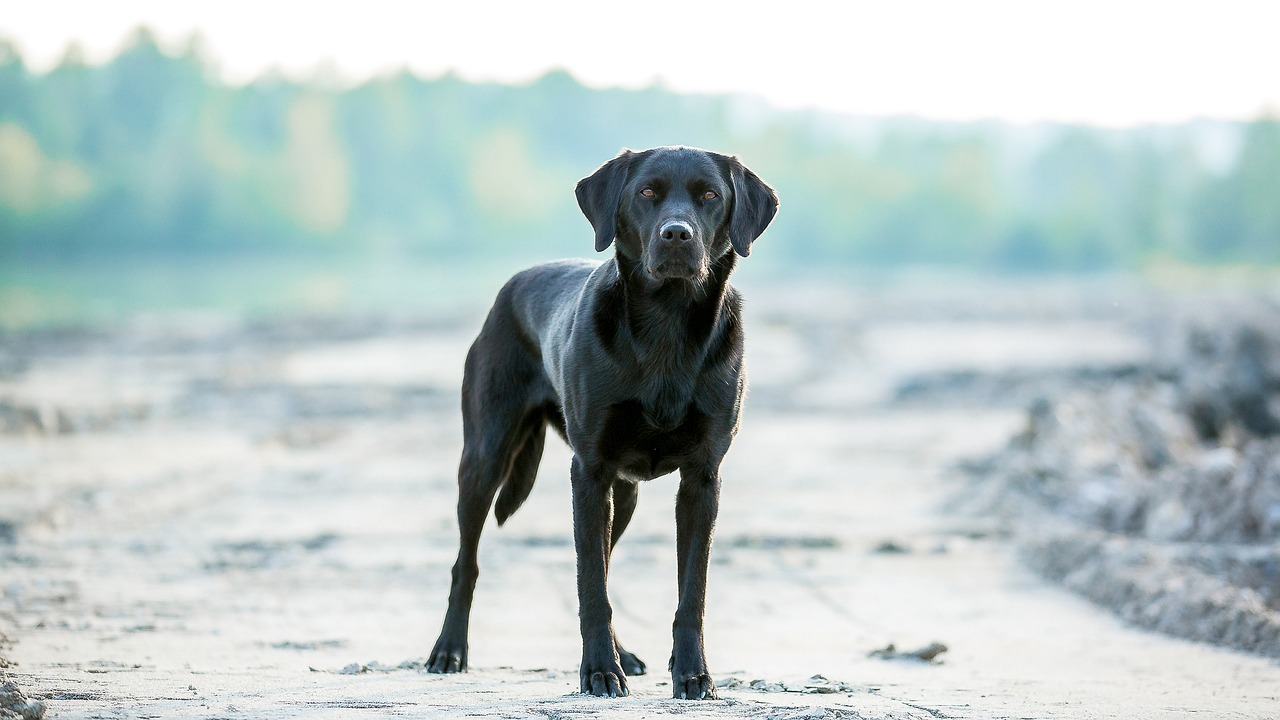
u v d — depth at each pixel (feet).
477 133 569.23
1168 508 41.06
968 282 372.79
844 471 58.95
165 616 28.89
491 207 511.81
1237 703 20.12
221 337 136.36
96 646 24.77
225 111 534.37
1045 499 47.70
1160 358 104.32
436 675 22.04
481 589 33.88
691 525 20.93
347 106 526.98
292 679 20.56
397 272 387.96
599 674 19.71
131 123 530.27
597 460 20.84
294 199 462.19
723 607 32.19
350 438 68.95
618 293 20.63
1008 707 18.95
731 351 20.98
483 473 23.53
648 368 20.38
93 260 417.28
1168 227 598.34
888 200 554.05
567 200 542.57
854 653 26.58
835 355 122.31
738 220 21.01
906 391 93.04
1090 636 28.78
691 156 20.81
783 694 19.83
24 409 67.46
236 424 72.95
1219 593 29.78
